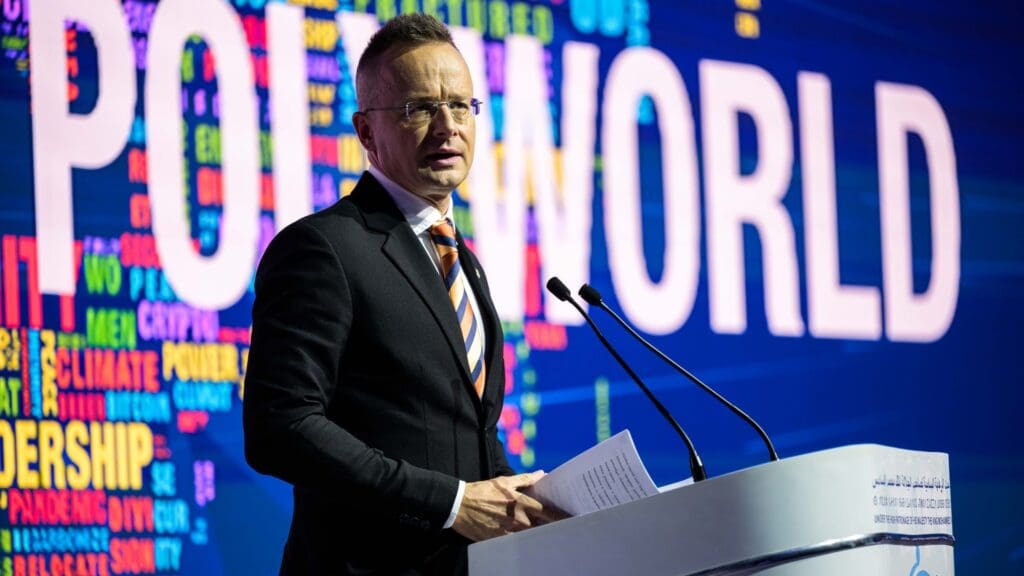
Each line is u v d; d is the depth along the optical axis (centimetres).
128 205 947
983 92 1298
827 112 1217
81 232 930
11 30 927
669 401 1112
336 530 571
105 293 932
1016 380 1273
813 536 471
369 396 573
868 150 1233
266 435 545
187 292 958
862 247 1217
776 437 1153
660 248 1128
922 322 1238
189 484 948
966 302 1262
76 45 943
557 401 1070
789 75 1205
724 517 473
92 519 916
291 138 1002
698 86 1163
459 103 621
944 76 1280
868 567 477
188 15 978
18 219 913
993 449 1255
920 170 1256
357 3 1036
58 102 934
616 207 1115
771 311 1167
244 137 987
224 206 976
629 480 512
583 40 1120
